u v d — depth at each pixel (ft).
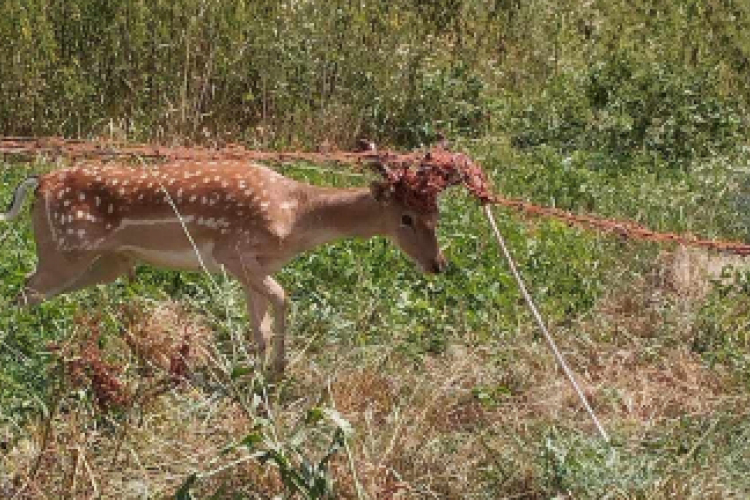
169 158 26.50
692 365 26.48
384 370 24.52
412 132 39.60
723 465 21.76
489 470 21.35
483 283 27.99
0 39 36.63
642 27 45.65
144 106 37.52
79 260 24.86
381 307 26.61
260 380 20.51
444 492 20.95
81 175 24.80
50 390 21.66
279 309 24.56
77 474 19.60
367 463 20.40
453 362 25.39
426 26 42.88
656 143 39.34
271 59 38.42
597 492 20.31
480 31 43.98
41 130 36.70
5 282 25.90
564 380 25.59
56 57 36.81
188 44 37.40
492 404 24.02
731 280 30.53
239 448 20.16
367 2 40.73
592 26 46.11
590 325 27.89
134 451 20.36
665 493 20.51
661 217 33.37
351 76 39.32
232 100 38.63
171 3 38.06
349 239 29.07
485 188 24.36
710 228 33.06
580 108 40.50
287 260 25.00
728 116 40.32
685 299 29.19
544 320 27.43
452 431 23.34
